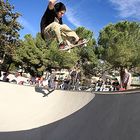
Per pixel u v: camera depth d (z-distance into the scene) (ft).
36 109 31.71
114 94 20.67
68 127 20.53
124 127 14.38
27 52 148.25
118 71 151.43
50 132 21.36
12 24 90.63
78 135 17.78
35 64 151.43
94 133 16.51
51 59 155.43
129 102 16.92
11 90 38.83
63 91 33.94
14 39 94.32
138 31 162.30
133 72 151.64
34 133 22.57
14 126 25.62
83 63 167.84
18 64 145.48
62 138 18.94
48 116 26.89
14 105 34.24
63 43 23.52
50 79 61.52
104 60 162.50
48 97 34.24
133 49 142.82
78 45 24.26
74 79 55.26
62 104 29.58
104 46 158.30
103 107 19.79
